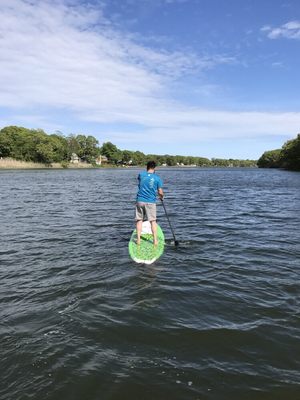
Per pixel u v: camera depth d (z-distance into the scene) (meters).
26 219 10.23
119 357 3.30
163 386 2.93
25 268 5.71
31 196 17.05
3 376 3.02
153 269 5.68
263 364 3.25
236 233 8.46
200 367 3.19
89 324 3.87
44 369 3.11
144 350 3.43
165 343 3.55
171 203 14.85
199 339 3.64
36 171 54.75
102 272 5.50
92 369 3.12
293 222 10.08
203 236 8.09
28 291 4.77
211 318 4.07
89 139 102.62
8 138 77.62
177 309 4.28
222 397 2.81
